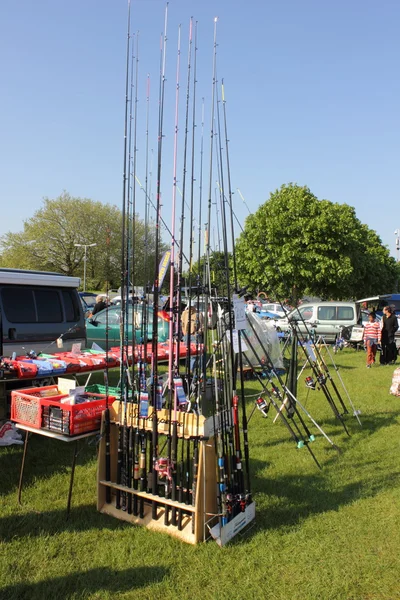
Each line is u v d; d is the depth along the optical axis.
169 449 3.44
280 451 5.27
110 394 4.32
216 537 3.31
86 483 4.37
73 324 7.31
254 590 2.88
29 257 46.38
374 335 11.97
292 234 24.80
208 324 3.98
